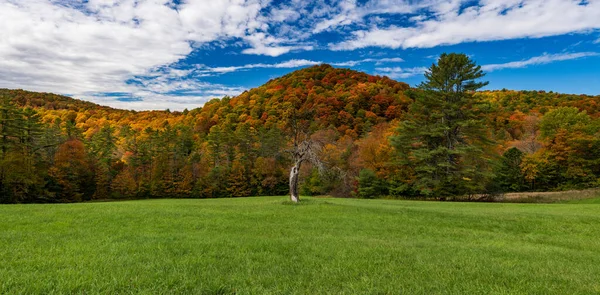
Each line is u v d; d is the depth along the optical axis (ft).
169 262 21.17
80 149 196.85
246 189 223.71
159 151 228.63
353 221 49.21
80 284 16.33
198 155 240.12
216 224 42.83
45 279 17.02
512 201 137.59
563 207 80.64
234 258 23.09
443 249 29.09
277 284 17.39
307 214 56.13
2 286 15.85
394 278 19.02
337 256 24.53
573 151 156.66
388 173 170.40
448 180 141.59
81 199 192.95
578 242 37.73
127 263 20.72
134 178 220.02
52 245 26.32
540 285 18.35
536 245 34.68
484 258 25.39
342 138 204.13
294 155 85.20
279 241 30.53
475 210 70.54
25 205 68.23
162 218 47.14
